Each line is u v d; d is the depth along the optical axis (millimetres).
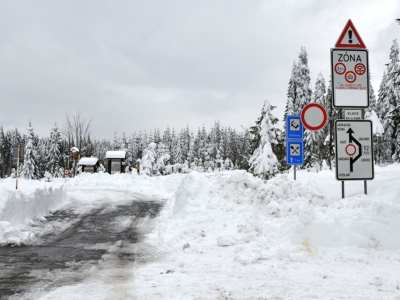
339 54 8930
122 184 28719
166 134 107938
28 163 60031
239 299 4730
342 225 7441
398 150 39375
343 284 5258
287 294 4875
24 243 8828
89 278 5988
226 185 11203
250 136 25391
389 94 44812
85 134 57625
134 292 5172
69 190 22672
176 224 10117
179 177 26656
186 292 5074
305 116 9922
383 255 6699
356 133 8906
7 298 5043
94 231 10430
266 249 7301
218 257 7184
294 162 11086
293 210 8992
